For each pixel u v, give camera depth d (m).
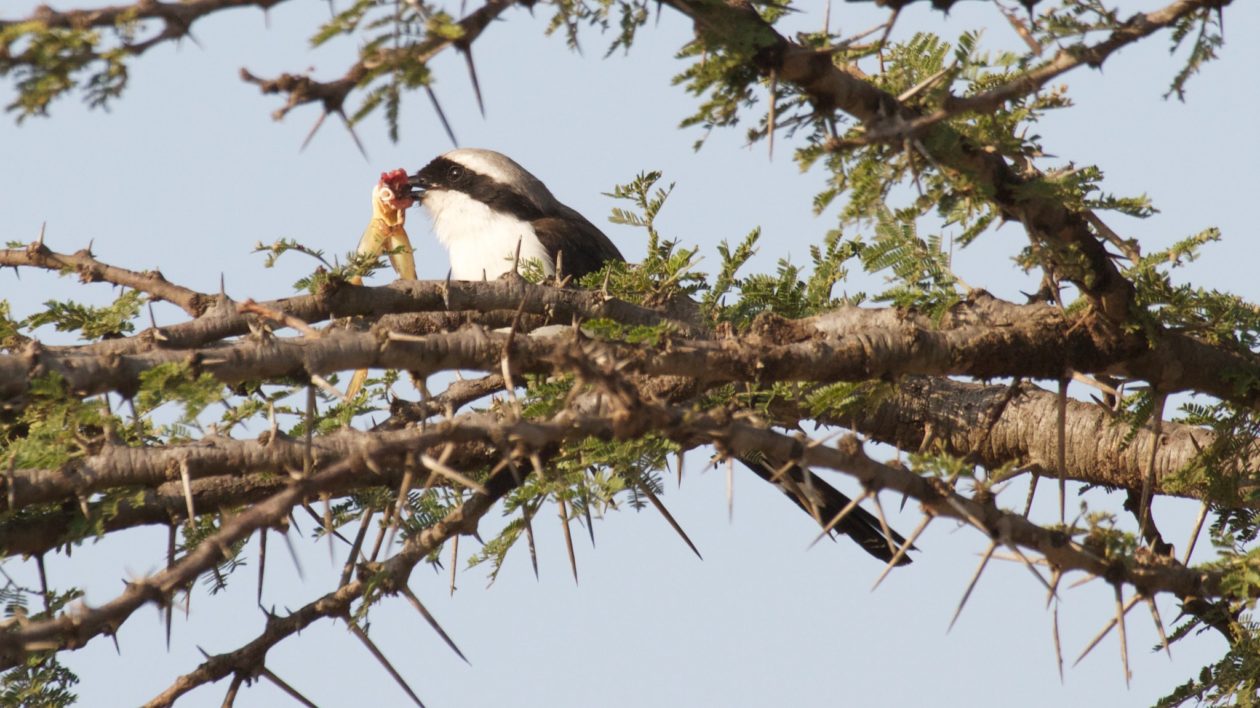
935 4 6.64
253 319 8.46
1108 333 8.57
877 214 7.34
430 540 8.96
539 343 7.18
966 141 7.23
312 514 9.61
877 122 6.92
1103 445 10.66
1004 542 7.22
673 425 6.49
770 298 10.10
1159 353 8.74
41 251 10.38
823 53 6.74
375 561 9.09
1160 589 7.66
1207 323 8.97
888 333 8.16
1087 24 6.90
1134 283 8.77
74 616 6.47
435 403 10.45
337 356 7.07
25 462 7.66
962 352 8.34
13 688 8.87
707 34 6.64
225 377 7.04
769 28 6.71
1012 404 11.01
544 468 8.99
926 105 7.04
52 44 5.29
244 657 8.61
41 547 8.37
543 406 8.58
